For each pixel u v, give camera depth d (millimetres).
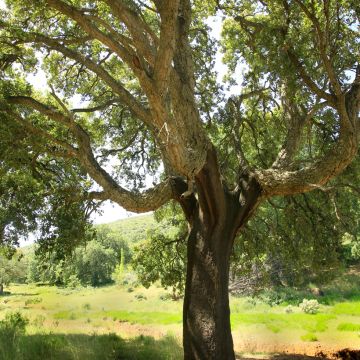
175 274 14961
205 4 12906
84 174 11062
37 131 8695
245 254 15578
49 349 9961
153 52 7535
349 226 12703
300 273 16875
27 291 42281
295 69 9086
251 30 13164
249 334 17594
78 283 42625
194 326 8953
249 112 14594
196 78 12633
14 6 9172
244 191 10055
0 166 8969
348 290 30625
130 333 17594
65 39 10039
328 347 14352
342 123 8828
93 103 14078
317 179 9305
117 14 7305
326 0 7797
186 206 10016
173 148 6879
